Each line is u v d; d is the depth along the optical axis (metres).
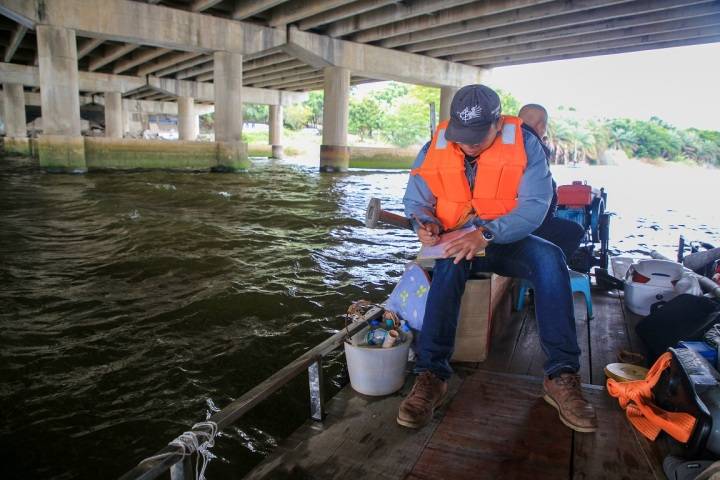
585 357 2.81
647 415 1.98
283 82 30.08
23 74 25.84
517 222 2.16
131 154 17.55
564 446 1.95
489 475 1.79
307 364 2.04
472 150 2.17
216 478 2.27
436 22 15.68
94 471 2.33
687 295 2.77
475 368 2.63
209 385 3.09
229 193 12.74
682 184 22.27
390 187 15.65
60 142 15.43
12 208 9.45
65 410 2.80
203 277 5.29
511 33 16.34
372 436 2.04
